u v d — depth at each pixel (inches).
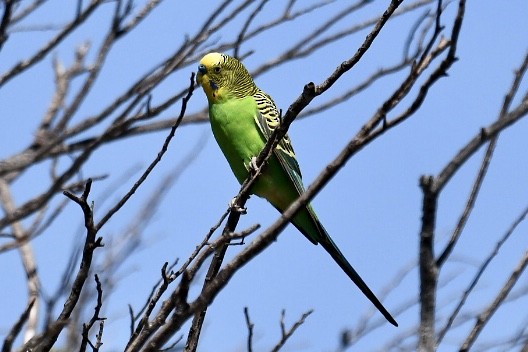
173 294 279.6
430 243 213.0
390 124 233.8
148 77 352.8
